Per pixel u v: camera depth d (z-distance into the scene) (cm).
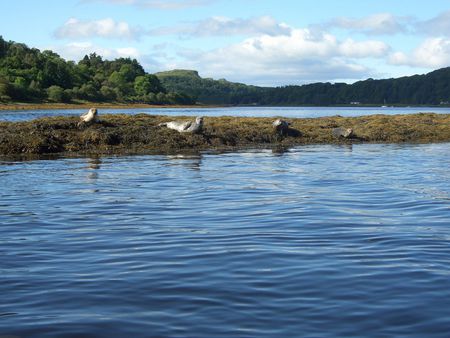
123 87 16925
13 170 2038
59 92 13138
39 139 2716
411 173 2027
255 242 998
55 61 16588
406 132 3894
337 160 2486
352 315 650
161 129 3156
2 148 2619
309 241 1004
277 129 3531
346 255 908
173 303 689
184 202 1412
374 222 1167
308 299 702
